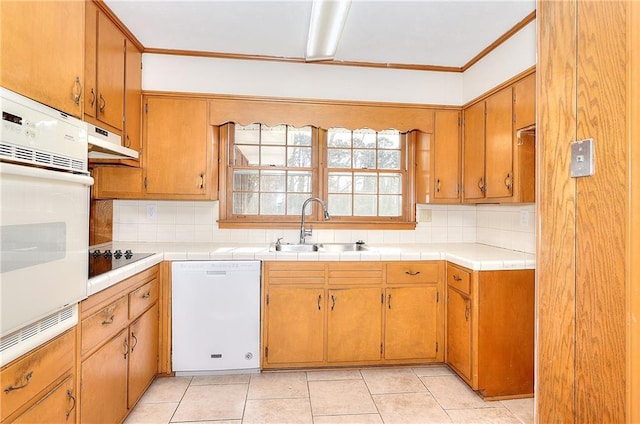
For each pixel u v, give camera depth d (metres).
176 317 2.40
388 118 2.90
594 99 0.61
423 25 2.29
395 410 2.08
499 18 2.20
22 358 1.09
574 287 0.65
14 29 1.04
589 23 0.62
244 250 2.55
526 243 2.58
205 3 2.07
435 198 2.93
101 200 2.77
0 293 0.97
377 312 2.55
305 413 2.04
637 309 0.54
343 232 3.10
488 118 2.59
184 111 2.70
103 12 2.08
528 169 2.29
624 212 0.55
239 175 3.06
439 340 2.59
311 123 2.84
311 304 2.50
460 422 1.98
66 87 1.33
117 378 1.76
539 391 0.74
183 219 2.98
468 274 2.28
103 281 1.58
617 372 0.57
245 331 2.46
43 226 1.15
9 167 0.98
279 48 2.64
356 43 2.54
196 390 2.27
